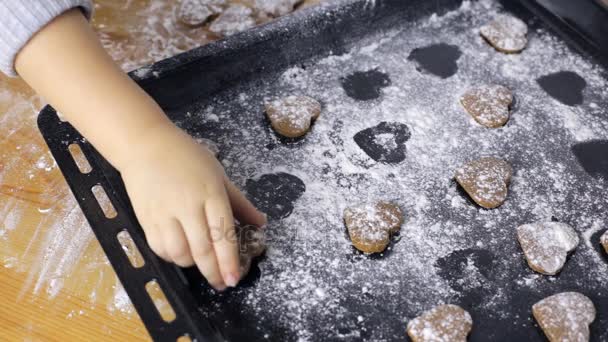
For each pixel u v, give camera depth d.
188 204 0.57
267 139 0.68
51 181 0.68
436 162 0.67
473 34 0.77
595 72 0.74
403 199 0.65
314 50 0.74
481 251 0.62
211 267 0.57
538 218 0.64
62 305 0.61
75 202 0.67
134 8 0.81
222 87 0.71
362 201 0.64
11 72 0.61
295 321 0.58
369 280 0.60
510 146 0.68
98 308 0.61
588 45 0.75
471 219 0.64
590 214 0.64
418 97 0.71
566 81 0.73
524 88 0.72
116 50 0.77
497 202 0.64
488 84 0.73
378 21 0.76
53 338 0.60
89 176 0.62
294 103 0.69
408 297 0.60
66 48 0.60
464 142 0.68
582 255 0.62
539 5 0.78
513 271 0.61
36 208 0.66
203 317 0.57
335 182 0.66
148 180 0.58
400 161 0.67
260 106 0.70
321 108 0.70
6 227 0.65
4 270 0.63
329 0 0.82
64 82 0.59
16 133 0.71
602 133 0.69
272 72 0.72
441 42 0.76
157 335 0.55
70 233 0.65
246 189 0.65
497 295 0.60
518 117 0.70
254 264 0.61
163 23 0.79
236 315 0.59
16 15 0.58
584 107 0.71
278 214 0.64
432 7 0.78
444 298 0.60
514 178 0.66
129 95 0.60
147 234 0.57
